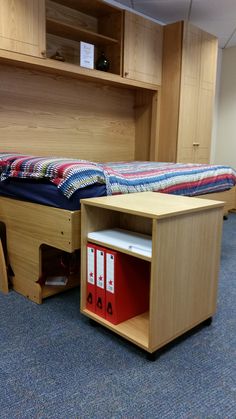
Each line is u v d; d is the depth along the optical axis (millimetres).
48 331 1437
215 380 1155
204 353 1312
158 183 1936
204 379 1159
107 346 1342
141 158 3602
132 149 3617
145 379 1153
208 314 1502
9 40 2131
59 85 2781
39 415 990
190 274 1347
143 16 3330
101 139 3248
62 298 1760
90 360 1249
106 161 3338
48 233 1551
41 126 2715
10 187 1735
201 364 1242
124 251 1285
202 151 3750
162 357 1280
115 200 1407
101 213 1502
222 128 4789
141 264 1438
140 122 3543
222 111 4758
